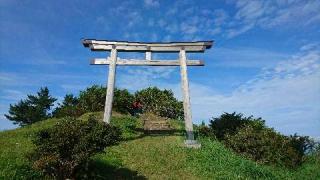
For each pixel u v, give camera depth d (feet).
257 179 54.03
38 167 40.14
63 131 41.39
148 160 56.44
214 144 69.46
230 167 56.44
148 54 72.64
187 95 70.38
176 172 52.90
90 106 99.50
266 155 66.03
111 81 71.10
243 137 69.67
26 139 61.31
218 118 81.71
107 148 59.82
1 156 47.19
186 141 66.64
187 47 72.79
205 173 53.06
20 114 162.20
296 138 71.46
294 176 59.67
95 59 72.74
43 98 167.22
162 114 104.68
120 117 88.94
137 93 109.60
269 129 74.74
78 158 40.57
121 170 50.67
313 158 68.69
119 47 72.43
